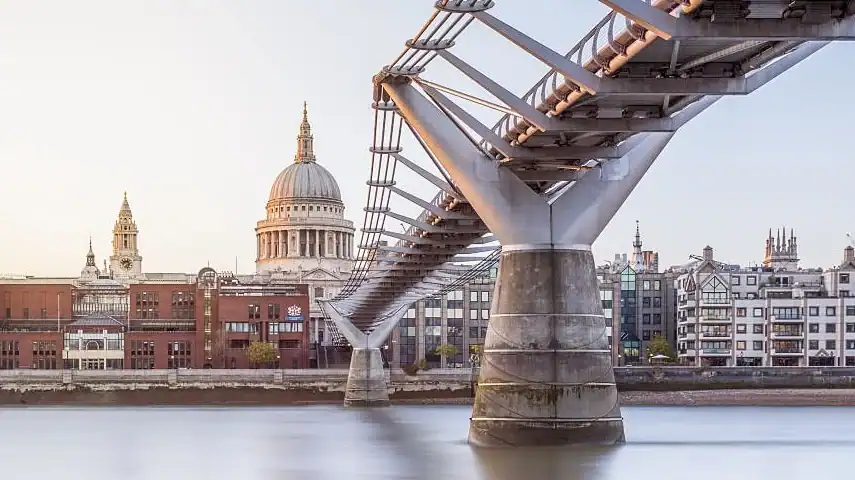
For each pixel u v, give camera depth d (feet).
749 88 162.20
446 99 205.46
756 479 223.30
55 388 645.10
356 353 583.17
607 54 156.76
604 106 180.24
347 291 510.17
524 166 216.33
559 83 174.19
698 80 161.38
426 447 302.45
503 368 213.05
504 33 160.04
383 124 232.53
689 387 606.55
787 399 593.42
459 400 622.13
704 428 388.57
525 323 212.23
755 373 606.55
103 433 398.83
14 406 626.64
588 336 212.64
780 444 315.78
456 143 211.82
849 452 290.97
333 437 358.43
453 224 299.38
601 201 213.66
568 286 212.64
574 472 198.80
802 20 134.92
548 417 210.18
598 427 210.79
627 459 213.66
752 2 132.67
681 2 134.92
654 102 178.70
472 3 155.84
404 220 296.92
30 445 347.97
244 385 645.10
